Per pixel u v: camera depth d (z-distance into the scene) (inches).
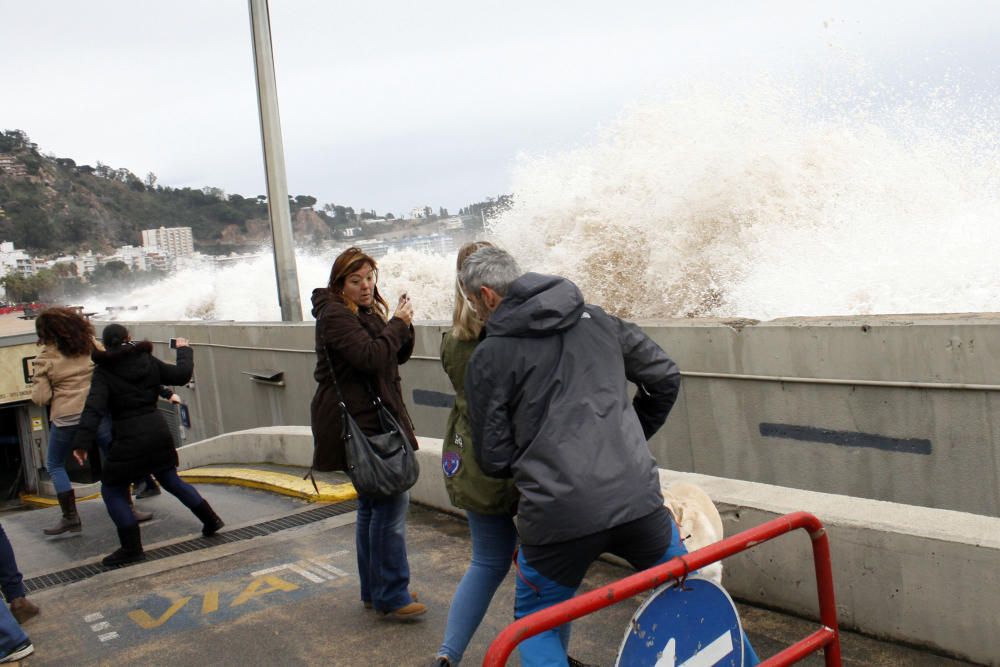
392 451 176.9
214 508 320.5
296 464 364.8
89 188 4407.0
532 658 119.9
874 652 154.4
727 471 252.4
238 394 528.7
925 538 150.1
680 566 107.4
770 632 165.3
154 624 205.0
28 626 212.1
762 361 238.1
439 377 360.5
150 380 259.6
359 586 214.5
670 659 108.9
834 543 162.4
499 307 125.0
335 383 178.7
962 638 147.6
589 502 115.6
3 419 790.5
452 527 252.4
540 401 120.6
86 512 350.6
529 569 123.1
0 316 769.6
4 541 215.2
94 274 4072.3
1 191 4133.9
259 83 487.8
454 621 144.2
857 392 220.5
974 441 201.9
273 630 193.8
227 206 4355.3
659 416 135.3
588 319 126.3
